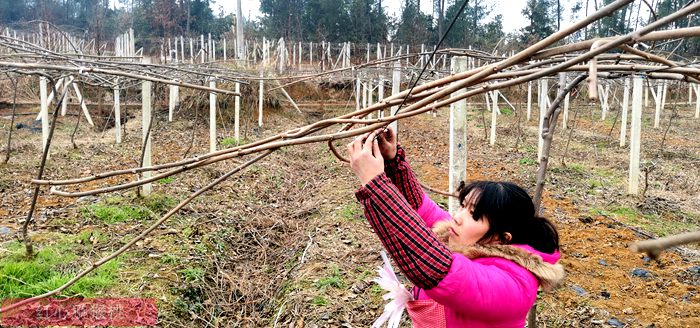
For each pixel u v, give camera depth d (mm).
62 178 8219
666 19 1071
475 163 10773
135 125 14805
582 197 8117
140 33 32969
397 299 1866
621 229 6582
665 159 11672
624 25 16844
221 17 38594
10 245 4957
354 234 6180
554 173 9852
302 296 4637
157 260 5090
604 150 12578
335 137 1605
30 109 15430
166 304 4371
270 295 5148
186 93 16688
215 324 4527
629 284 4949
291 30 32406
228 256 5914
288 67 22406
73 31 32188
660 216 7273
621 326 4168
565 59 1816
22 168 8562
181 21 33375
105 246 5262
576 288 4816
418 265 1408
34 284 4234
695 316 4332
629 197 8133
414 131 15781
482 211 1706
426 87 1683
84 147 10953
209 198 7512
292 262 5711
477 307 1448
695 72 1480
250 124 16422
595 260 5535
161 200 6789
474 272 1465
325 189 8750
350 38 31906
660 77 1606
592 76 1139
